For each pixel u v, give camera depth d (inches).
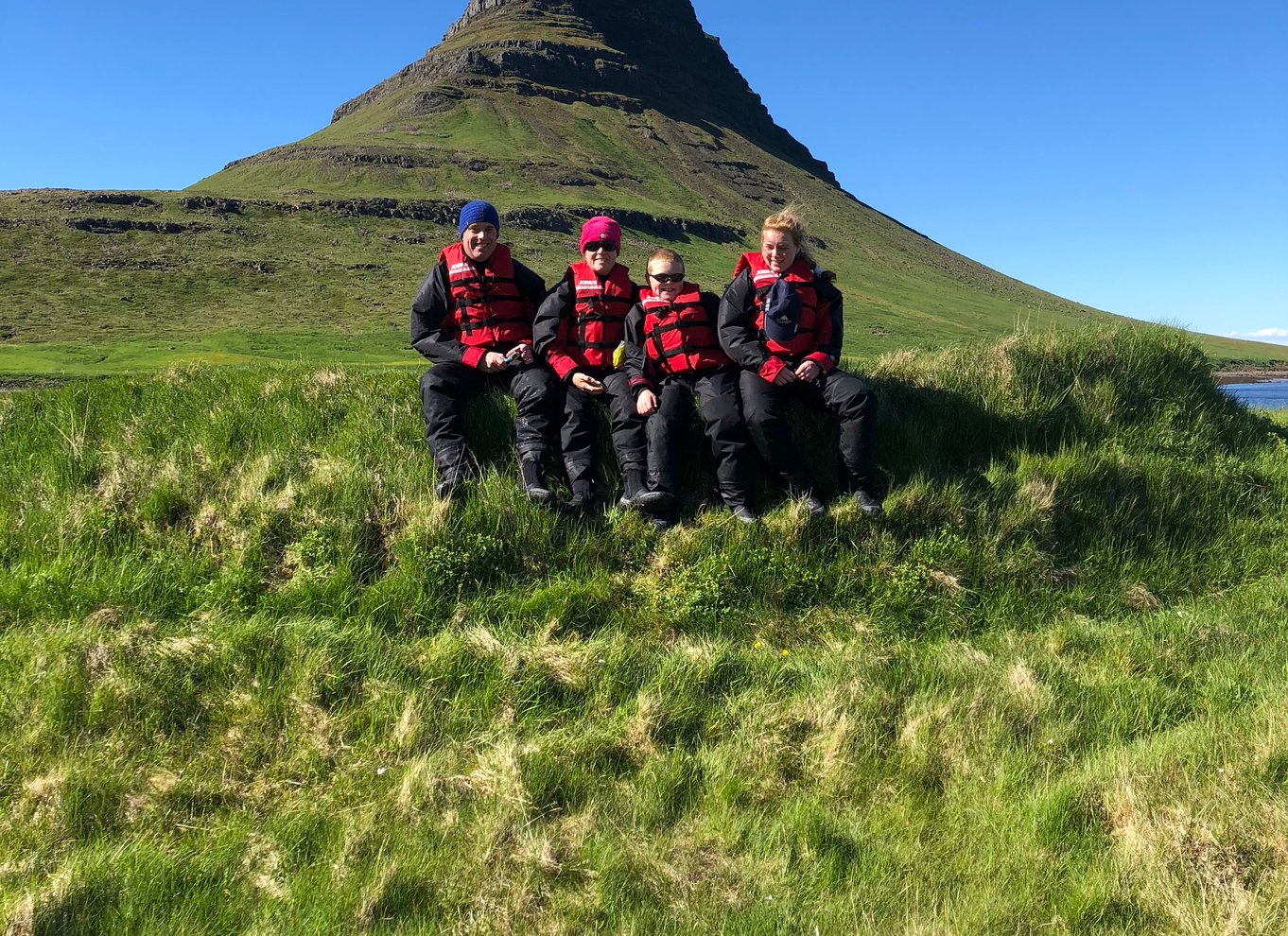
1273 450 257.6
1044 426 230.5
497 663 143.6
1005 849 106.0
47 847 109.7
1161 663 152.9
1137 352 263.9
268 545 174.7
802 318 190.5
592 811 115.8
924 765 123.3
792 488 188.1
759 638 164.2
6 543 173.9
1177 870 99.0
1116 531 203.5
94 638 144.5
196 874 104.3
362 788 121.0
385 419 208.1
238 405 218.4
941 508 190.4
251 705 133.8
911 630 171.5
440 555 167.2
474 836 110.6
